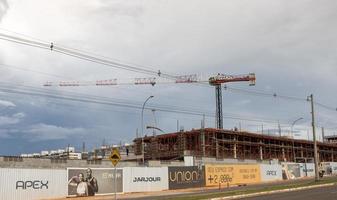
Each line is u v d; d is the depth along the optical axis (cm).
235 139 10738
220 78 14325
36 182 4238
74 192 4566
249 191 3972
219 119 14162
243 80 14600
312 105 6212
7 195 3978
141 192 5262
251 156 11131
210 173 6462
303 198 3034
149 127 8094
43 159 4703
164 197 3872
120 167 5147
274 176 8088
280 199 3023
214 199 3253
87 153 11431
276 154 12062
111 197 4619
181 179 5928
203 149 9875
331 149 14700
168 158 9444
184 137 10200
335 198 2947
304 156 13275
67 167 4875
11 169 4050
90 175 4753
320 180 5841
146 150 10206
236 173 7031
